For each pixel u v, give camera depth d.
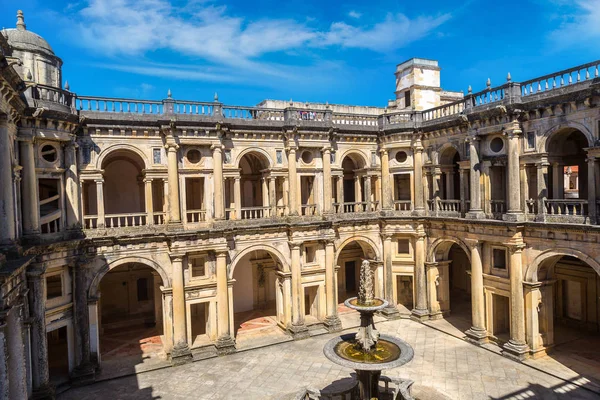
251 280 38.78
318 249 32.53
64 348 30.19
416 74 44.09
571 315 31.75
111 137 26.88
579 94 22.73
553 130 24.59
